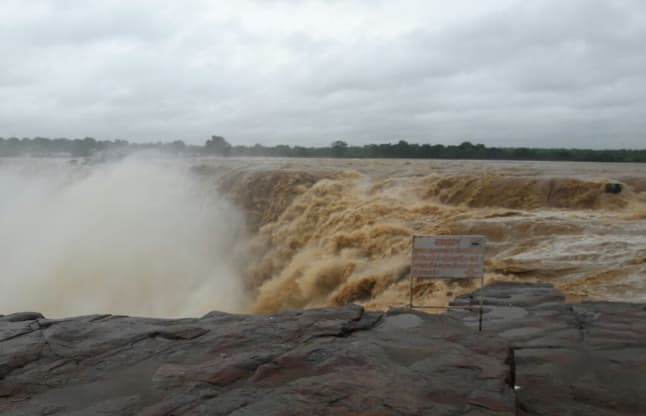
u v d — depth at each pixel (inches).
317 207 843.4
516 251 496.4
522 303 272.8
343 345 165.6
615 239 491.8
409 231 624.7
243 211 1060.5
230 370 151.3
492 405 124.3
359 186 922.1
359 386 134.6
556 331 224.1
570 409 153.5
